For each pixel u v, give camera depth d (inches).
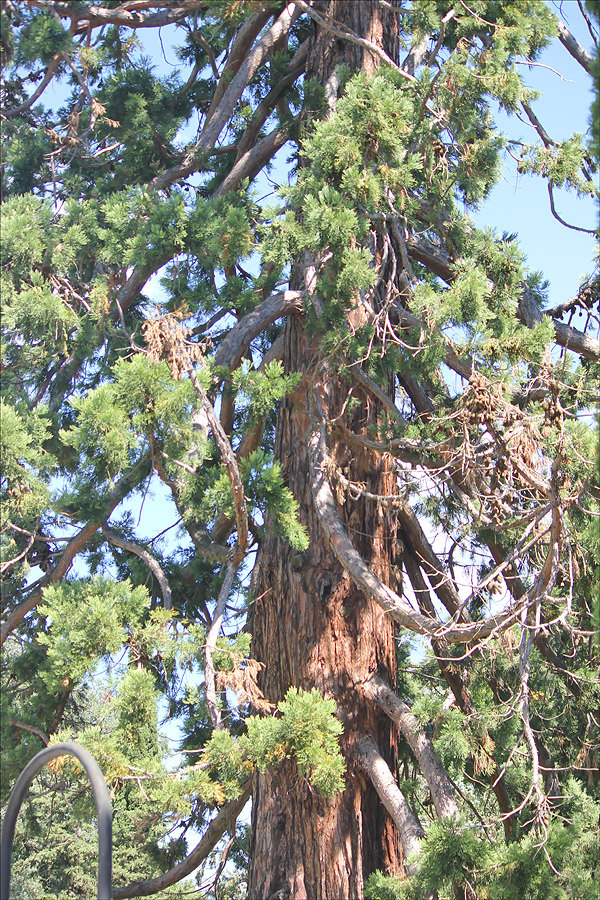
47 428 447.2
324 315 387.9
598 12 269.7
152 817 376.2
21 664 413.4
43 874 901.2
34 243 392.8
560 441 287.3
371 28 507.2
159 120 527.8
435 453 371.9
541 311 462.6
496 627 302.4
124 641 346.6
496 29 394.9
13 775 359.6
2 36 403.9
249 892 394.9
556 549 301.1
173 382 319.0
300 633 417.1
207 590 490.6
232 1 421.1
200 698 368.2
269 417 553.0
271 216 380.2
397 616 353.1
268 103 532.1
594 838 353.7
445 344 386.3
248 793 438.3
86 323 418.0
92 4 462.6
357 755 398.0
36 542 430.6
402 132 373.4
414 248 470.9
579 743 448.8
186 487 371.6
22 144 452.8
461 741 361.4
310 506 430.9
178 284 430.0
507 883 301.7
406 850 357.7
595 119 253.6
